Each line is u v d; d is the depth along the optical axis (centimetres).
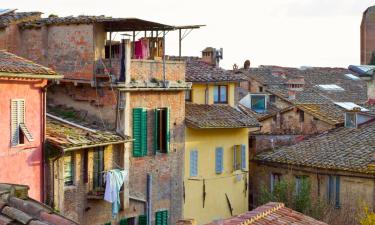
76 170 2355
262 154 3612
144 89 2672
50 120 2528
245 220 1589
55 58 2708
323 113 3909
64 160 2309
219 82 3322
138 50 2795
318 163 3181
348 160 3102
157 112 2783
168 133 2833
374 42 8181
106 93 2628
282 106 4562
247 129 3378
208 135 3100
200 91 3269
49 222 859
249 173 3659
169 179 2861
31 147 2184
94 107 2664
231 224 1553
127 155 2602
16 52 2762
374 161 2973
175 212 2903
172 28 2747
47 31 2727
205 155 3089
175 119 2884
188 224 1489
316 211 3016
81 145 2295
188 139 2970
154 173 2770
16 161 2127
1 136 2070
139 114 2678
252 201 3628
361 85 5909
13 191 914
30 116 2191
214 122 3070
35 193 2198
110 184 2433
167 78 2789
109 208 2519
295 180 3350
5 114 2088
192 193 3008
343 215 3042
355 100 5469
